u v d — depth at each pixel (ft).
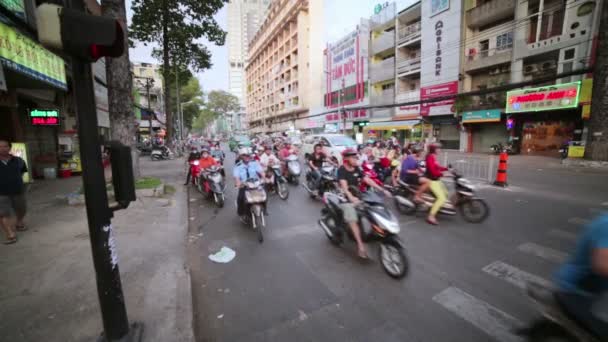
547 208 20.30
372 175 24.54
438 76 73.36
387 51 94.53
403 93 85.87
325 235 16.57
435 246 14.43
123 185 6.96
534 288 7.02
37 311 8.82
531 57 56.29
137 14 49.67
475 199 17.92
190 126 222.48
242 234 17.03
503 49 61.21
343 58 110.73
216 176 24.34
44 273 11.22
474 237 15.49
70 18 5.54
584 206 20.52
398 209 21.02
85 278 10.85
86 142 6.36
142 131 132.77
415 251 13.88
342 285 11.05
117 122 24.64
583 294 5.78
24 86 29.45
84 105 6.25
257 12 358.43
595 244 5.28
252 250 14.62
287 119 187.11
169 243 14.75
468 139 69.97
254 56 258.78
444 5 69.92
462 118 68.59
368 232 12.57
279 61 192.44
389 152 31.35
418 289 10.61
